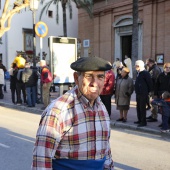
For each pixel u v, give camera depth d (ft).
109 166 6.94
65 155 5.95
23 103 41.52
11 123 28.14
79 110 6.03
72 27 118.11
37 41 107.14
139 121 26.99
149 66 30.22
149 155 18.25
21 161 16.76
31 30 106.11
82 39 90.99
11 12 47.32
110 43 81.05
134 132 25.13
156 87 25.85
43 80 34.19
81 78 6.09
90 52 86.94
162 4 66.33
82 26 90.94
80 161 5.99
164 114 23.73
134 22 61.93
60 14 114.21
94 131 6.11
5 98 47.88
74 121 5.94
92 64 5.91
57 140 5.83
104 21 82.64
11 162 16.57
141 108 25.77
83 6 84.17
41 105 39.50
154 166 16.25
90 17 85.30
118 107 28.04
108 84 27.02
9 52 101.30
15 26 102.27
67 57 35.27
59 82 35.06
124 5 75.61
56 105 5.99
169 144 21.12
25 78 37.17
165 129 23.86
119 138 22.82
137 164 16.53
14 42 102.37
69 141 5.92
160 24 67.05
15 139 21.74
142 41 71.46
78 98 6.15
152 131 24.75
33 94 38.14
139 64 25.17
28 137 22.36
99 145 6.22
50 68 34.71
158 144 21.07
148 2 68.74
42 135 5.86
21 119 30.68
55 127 5.81
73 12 117.80
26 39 104.99
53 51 34.42
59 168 5.98
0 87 46.80
